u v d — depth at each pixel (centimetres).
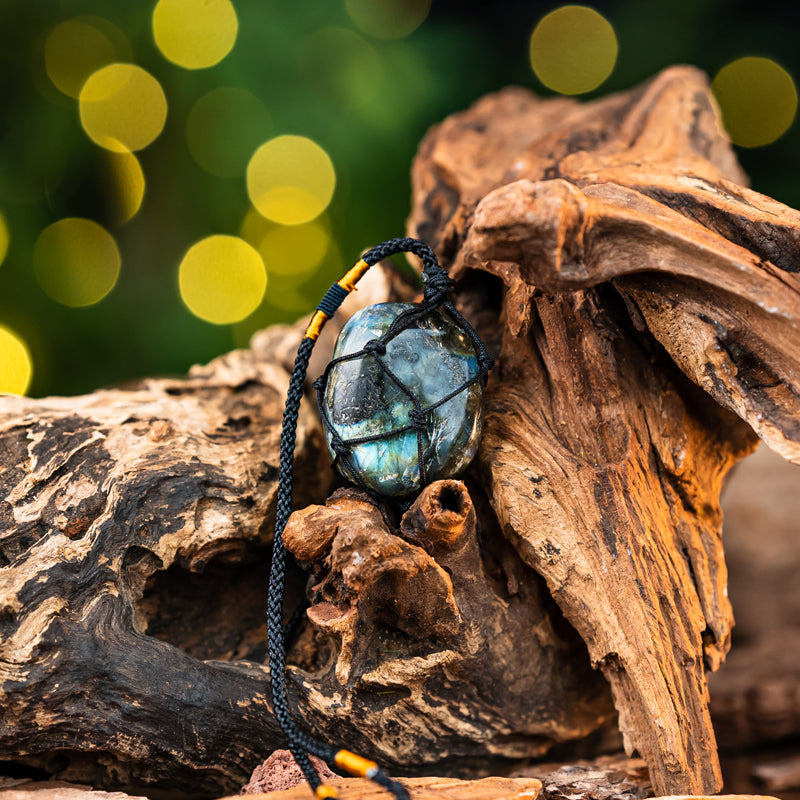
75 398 49
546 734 46
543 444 45
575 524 44
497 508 45
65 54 66
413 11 77
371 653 44
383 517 44
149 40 67
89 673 43
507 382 46
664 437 45
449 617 43
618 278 43
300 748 42
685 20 85
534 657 45
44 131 67
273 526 46
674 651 44
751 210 44
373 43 72
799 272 43
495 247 42
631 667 44
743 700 49
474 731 45
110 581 44
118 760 44
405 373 44
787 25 92
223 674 44
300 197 71
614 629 44
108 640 44
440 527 43
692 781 44
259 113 68
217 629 46
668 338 43
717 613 45
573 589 44
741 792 47
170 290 71
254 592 47
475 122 57
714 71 89
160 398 49
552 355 45
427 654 44
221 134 68
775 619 54
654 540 44
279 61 68
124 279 71
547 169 49
